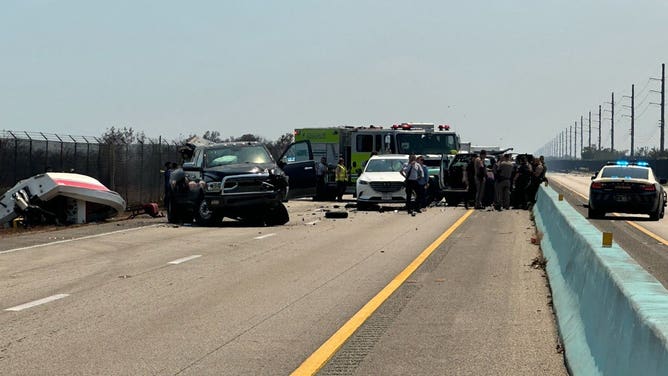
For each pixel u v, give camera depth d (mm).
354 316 15844
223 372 11820
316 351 13023
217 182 37188
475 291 18734
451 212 47938
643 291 9195
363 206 50688
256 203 37125
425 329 14672
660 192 43281
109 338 14039
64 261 24578
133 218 45281
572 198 67562
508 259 24594
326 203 60719
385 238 31234
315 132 67500
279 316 15898
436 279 20562
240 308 16734
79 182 41719
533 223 38625
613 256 11891
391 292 18594
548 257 22516
